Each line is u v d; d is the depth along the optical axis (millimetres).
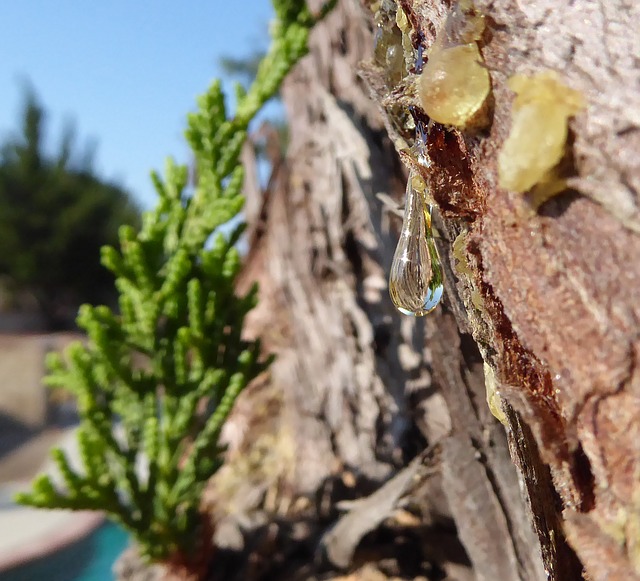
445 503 169
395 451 221
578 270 63
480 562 132
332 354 253
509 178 65
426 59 89
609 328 61
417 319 202
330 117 218
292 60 218
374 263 230
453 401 131
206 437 203
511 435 94
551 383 74
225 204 206
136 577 217
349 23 234
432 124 86
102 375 216
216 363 208
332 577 185
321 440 262
